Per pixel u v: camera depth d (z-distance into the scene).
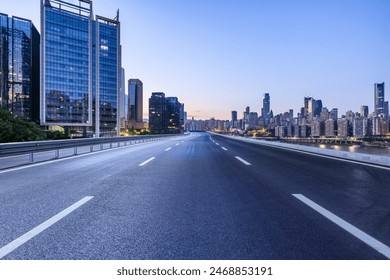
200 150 17.89
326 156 13.88
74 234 3.40
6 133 41.66
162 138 48.81
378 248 3.02
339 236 3.34
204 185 6.41
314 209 4.46
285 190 5.88
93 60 140.12
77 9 131.62
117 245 3.10
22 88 165.75
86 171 8.55
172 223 3.79
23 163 10.59
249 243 3.14
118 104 149.88
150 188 6.07
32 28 173.12
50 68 121.00
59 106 124.31
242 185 6.41
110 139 20.33
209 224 3.75
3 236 3.34
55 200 5.03
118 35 149.00
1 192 5.66
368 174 8.06
